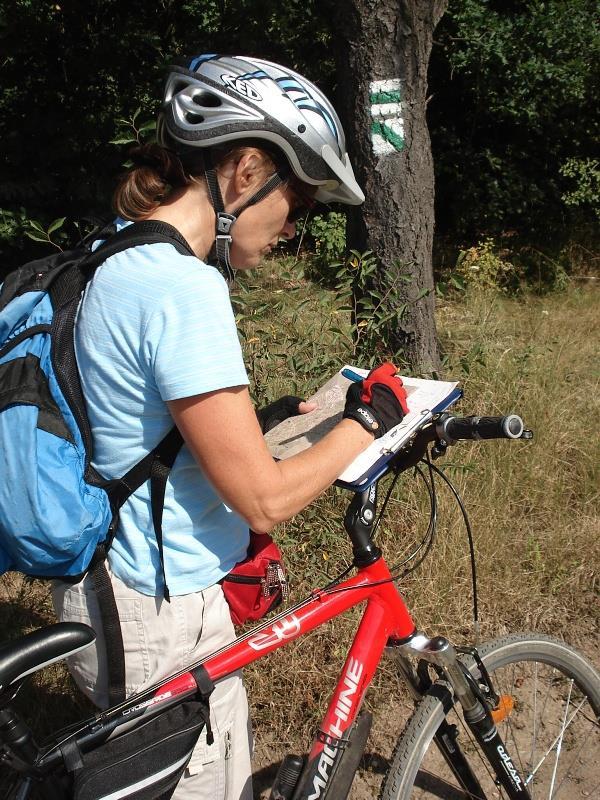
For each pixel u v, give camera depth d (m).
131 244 1.41
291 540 2.89
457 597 2.96
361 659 1.70
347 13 3.67
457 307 6.37
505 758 1.91
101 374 1.39
